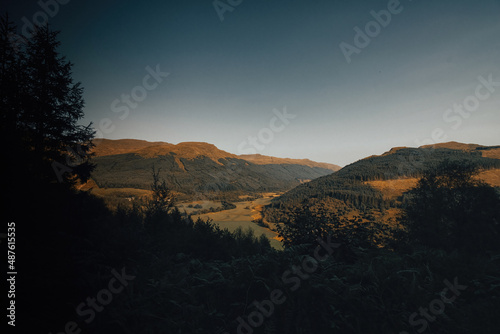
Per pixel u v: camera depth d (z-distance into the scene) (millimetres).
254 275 4234
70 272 4016
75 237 5301
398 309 3416
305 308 3510
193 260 5816
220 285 4363
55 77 10617
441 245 8148
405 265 4508
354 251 4922
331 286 3832
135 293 4047
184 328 3398
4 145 5688
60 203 6613
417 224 11109
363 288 3707
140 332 3176
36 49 10516
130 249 5465
